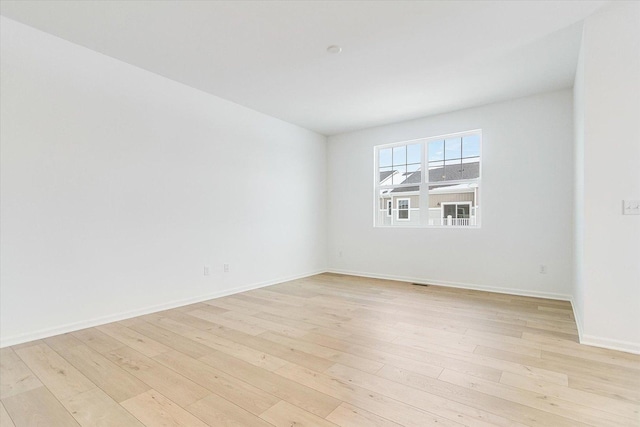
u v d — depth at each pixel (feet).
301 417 5.24
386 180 17.80
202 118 12.78
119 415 5.30
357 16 7.97
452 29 8.55
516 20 8.15
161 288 11.36
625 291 7.79
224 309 11.51
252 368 6.95
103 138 9.89
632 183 7.71
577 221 10.25
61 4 7.48
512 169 13.82
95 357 7.48
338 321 10.14
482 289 14.55
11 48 8.15
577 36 8.90
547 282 13.12
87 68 9.55
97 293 9.74
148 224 11.02
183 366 7.04
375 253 17.81
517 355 7.55
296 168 17.56
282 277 16.56
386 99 13.67
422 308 11.59
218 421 5.14
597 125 8.04
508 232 13.93
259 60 10.28
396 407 5.50
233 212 14.02
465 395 5.86
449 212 15.80
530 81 11.92
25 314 8.38
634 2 7.59
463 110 15.02
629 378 6.43
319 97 13.48
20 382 6.34
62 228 9.04
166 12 7.78
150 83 11.10
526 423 5.05
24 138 8.36
